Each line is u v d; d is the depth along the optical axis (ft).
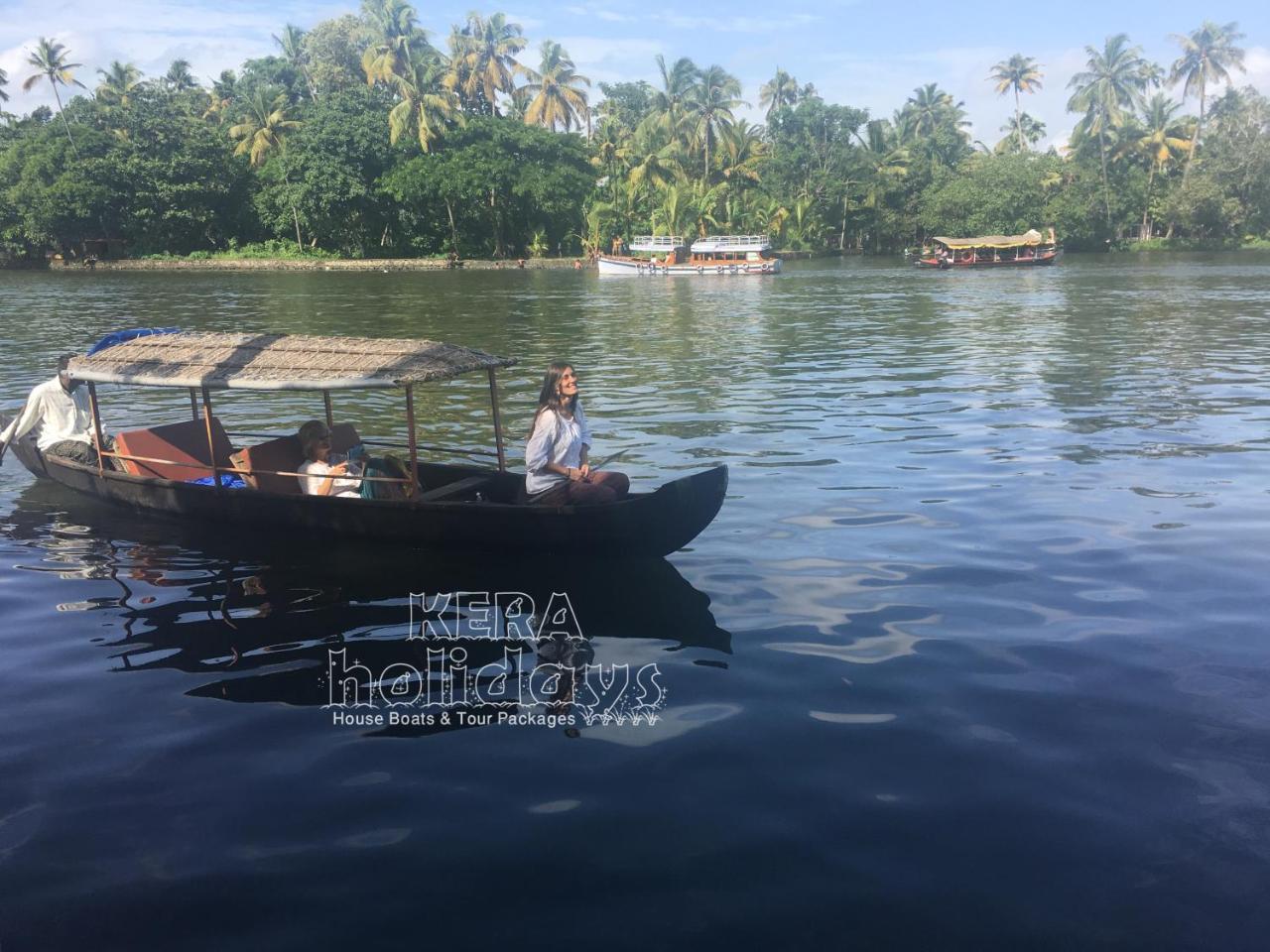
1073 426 38.22
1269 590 20.67
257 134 229.25
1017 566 22.44
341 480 26.37
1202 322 81.20
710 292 136.05
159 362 27.40
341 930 10.83
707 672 17.30
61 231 216.33
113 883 11.73
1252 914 10.88
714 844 12.23
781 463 32.73
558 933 10.71
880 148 281.13
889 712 15.69
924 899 11.17
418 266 217.56
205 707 16.29
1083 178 255.09
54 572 23.11
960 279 161.58
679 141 244.83
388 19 223.30
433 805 13.21
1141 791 13.32
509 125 226.38
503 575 22.57
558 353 65.57
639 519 22.29
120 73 257.14
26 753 14.84
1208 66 248.32
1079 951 10.36
